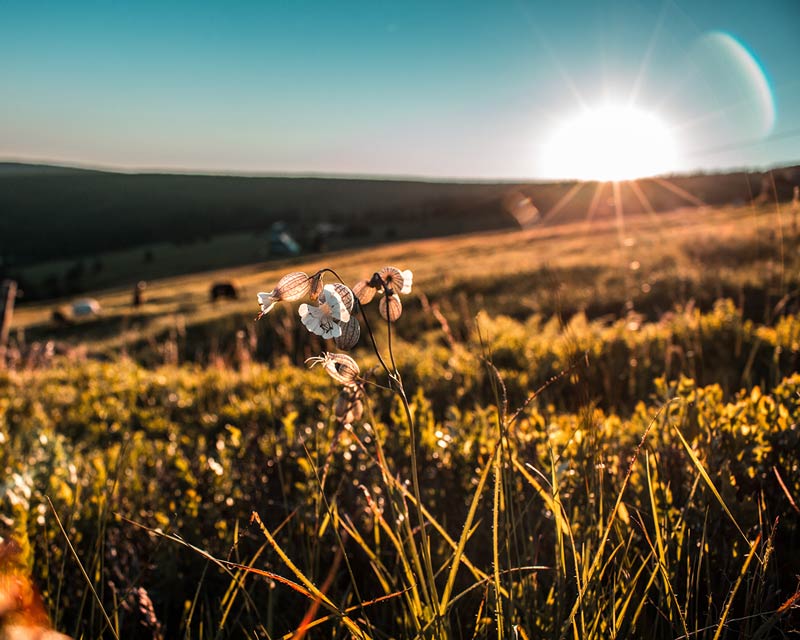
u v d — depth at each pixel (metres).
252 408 5.14
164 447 4.04
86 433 5.31
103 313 34.88
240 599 2.37
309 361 1.33
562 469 2.29
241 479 3.19
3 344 10.29
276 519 2.87
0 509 2.87
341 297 1.27
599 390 4.21
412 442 1.37
